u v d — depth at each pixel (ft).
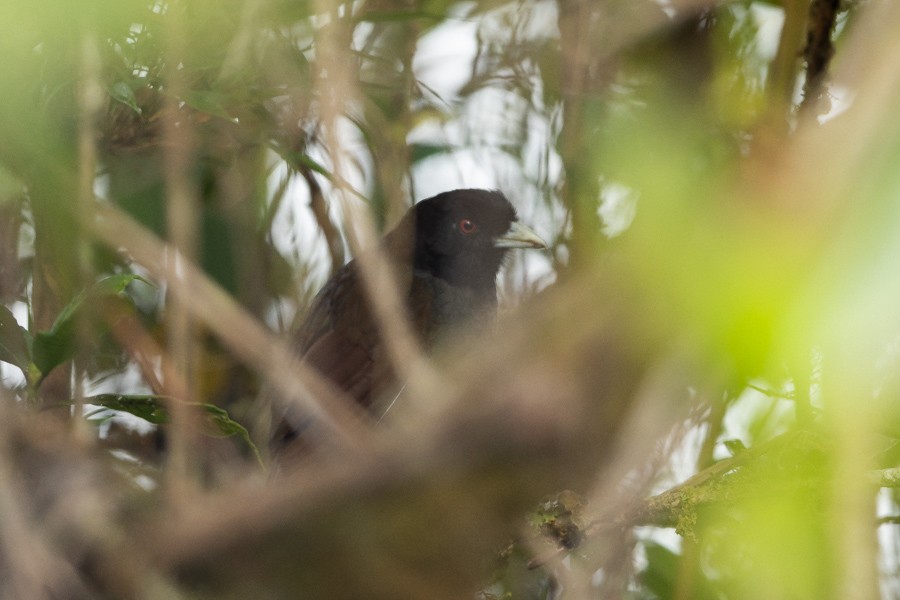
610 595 13.42
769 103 13.93
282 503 7.63
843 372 9.23
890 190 7.17
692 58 17.21
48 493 10.14
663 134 9.87
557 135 19.42
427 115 22.82
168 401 14.38
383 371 26.05
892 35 8.54
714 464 13.33
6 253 20.27
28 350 14.71
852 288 7.00
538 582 15.49
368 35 22.70
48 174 16.15
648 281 7.30
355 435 7.97
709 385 7.34
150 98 18.54
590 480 7.25
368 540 7.44
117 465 10.77
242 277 23.71
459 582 7.30
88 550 9.24
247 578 7.66
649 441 7.31
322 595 7.31
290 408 20.89
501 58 22.11
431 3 22.59
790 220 7.16
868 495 9.48
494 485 7.27
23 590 9.43
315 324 27.55
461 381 7.68
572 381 7.30
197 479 13.48
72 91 17.81
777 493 11.84
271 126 20.45
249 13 17.94
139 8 13.89
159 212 22.43
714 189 7.55
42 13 11.24
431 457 7.42
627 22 17.37
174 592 8.11
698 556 16.97
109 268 20.89
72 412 17.88
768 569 11.68
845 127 7.73
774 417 17.30
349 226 14.44
